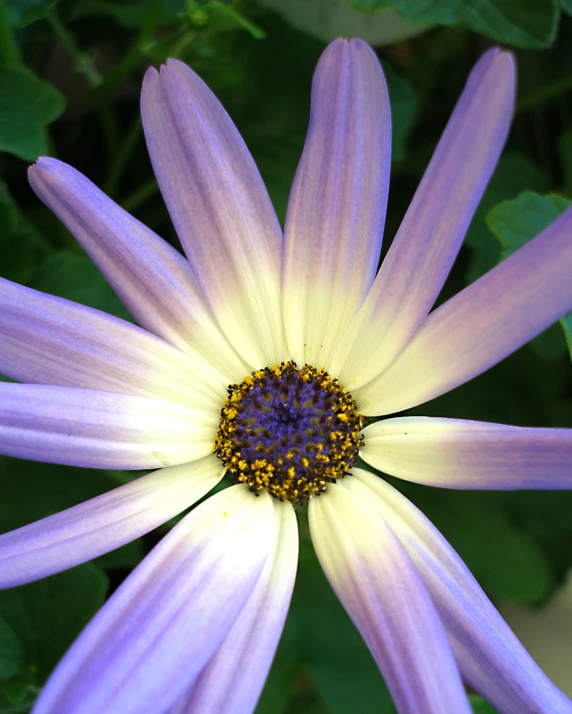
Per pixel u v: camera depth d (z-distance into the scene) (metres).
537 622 0.19
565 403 0.19
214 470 0.15
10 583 0.13
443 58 0.20
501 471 0.14
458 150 0.13
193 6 0.16
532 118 0.20
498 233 0.16
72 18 0.19
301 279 0.15
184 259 0.15
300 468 0.14
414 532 0.14
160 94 0.14
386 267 0.14
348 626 0.18
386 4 0.16
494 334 0.14
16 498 0.16
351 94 0.14
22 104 0.16
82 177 0.14
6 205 0.17
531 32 0.16
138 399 0.14
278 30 0.18
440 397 0.19
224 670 0.13
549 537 0.19
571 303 0.13
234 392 0.15
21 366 0.14
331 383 0.15
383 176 0.14
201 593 0.13
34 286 0.17
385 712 0.18
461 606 0.14
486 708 0.16
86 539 0.13
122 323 0.14
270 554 0.14
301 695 0.19
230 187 0.14
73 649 0.12
